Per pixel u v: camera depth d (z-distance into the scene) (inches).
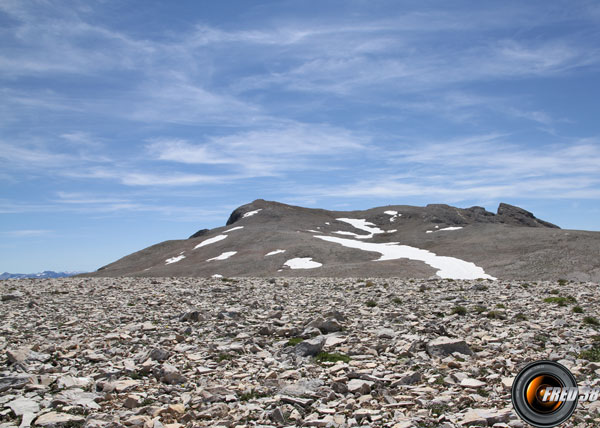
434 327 686.5
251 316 874.8
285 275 3462.1
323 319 734.5
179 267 4357.8
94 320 858.1
